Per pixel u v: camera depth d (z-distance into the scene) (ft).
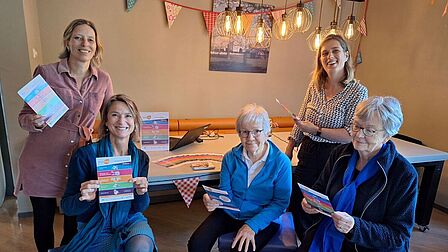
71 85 5.55
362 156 4.69
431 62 10.53
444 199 10.27
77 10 10.07
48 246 6.15
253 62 12.67
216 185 6.44
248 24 11.87
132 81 11.27
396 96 11.92
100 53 5.88
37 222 5.93
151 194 10.13
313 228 5.10
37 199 5.76
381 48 12.48
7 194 9.98
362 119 4.40
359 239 4.28
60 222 8.52
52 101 5.16
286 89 13.52
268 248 5.33
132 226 5.15
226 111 12.85
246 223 5.37
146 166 5.48
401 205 4.32
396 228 4.31
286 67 13.25
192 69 11.93
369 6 12.98
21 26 7.82
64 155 5.63
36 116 5.10
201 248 5.28
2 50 7.75
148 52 11.21
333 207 4.76
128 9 10.60
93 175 5.12
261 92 13.17
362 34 12.32
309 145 6.64
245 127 5.47
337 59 6.21
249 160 5.70
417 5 10.92
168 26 11.21
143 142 7.21
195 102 12.30
